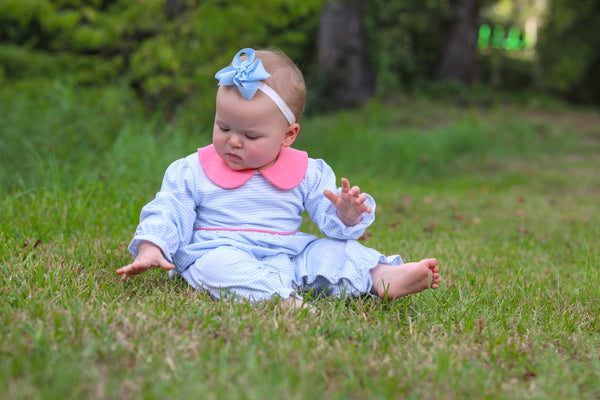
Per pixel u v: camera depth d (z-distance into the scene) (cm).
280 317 222
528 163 1047
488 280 312
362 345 205
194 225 268
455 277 316
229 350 191
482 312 258
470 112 1541
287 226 268
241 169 261
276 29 1214
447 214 564
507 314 257
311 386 169
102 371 172
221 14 810
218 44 852
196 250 257
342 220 259
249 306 231
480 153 1109
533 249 416
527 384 189
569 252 413
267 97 245
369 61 1680
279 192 265
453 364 195
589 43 2409
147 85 798
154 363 176
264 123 246
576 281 325
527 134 1294
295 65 259
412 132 1155
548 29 2467
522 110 1927
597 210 625
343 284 256
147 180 506
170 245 246
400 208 578
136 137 592
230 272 245
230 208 262
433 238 431
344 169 896
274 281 243
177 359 183
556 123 1616
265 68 249
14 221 351
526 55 2598
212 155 269
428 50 2083
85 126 583
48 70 871
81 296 240
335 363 188
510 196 723
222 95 247
